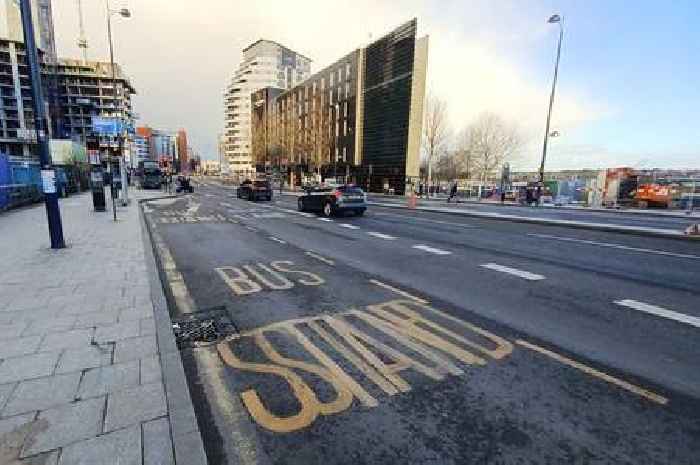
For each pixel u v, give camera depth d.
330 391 3.15
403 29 44.19
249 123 124.25
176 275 6.95
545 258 8.84
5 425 2.51
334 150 61.22
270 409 2.91
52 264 7.11
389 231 13.37
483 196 42.78
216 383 3.27
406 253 9.22
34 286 5.66
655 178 29.42
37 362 3.35
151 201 27.91
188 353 3.82
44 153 8.24
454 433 2.63
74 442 2.38
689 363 3.68
